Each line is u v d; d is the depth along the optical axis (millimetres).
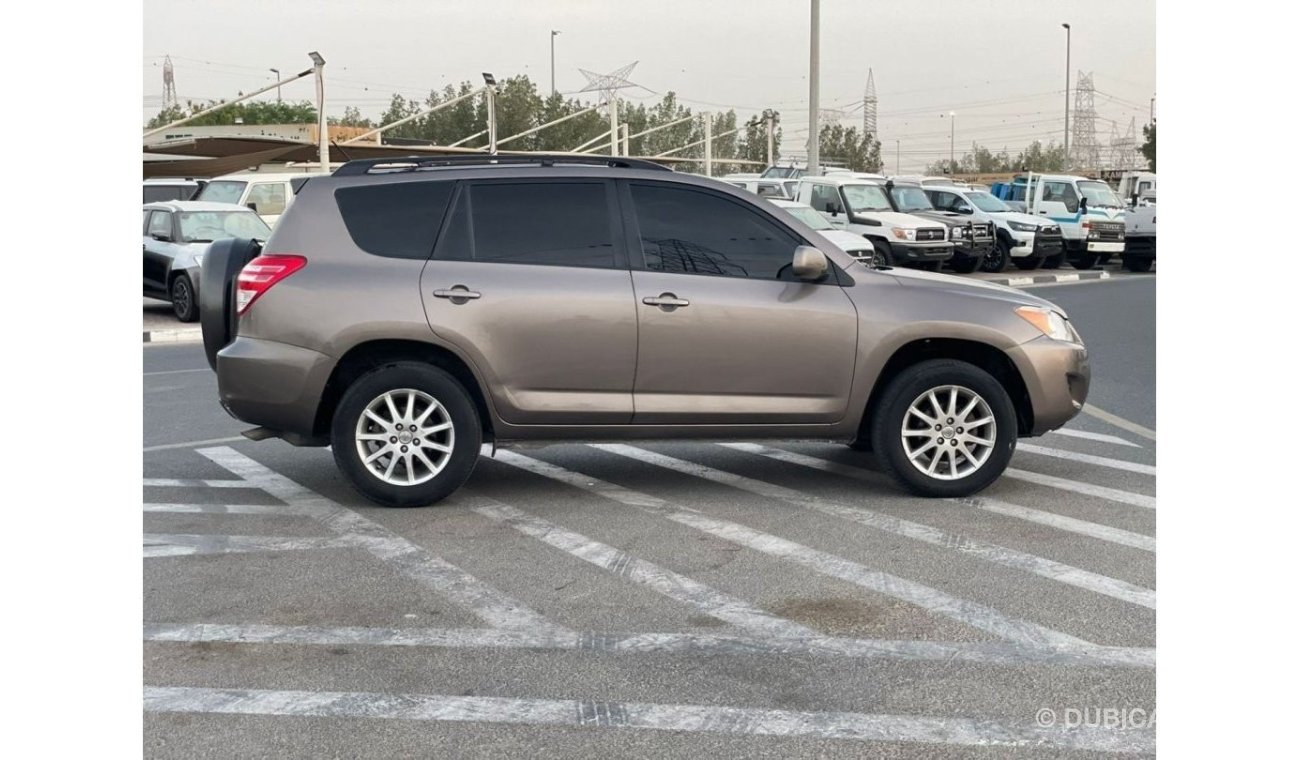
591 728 4090
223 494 7531
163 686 4473
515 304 7027
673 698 4340
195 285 18531
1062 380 7336
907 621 5145
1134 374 12891
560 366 7074
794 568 5918
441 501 7301
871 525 6727
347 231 7117
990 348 7398
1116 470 8117
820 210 25750
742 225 7293
